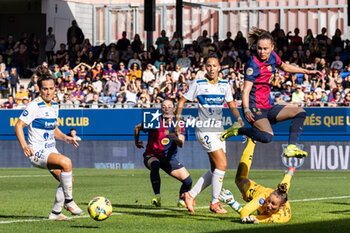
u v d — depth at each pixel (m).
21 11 75.00
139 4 72.56
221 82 19.03
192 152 47.94
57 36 72.62
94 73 58.78
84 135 50.25
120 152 49.44
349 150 45.06
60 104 51.12
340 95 48.12
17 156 51.53
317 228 16.34
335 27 65.19
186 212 20.34
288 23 66.81
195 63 57.38
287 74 52.38
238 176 18.30
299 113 18.42
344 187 30.30
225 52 56.34
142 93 52.28
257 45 18.73
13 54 65.50
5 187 31.00
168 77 52.00
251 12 68.00
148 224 17.30
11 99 55.22
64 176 17.88
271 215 17.50
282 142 46.12
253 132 18.31
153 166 21.56
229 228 16.34
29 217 19.11
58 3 72.69
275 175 39.44
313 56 55.00
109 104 49.91
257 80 18.64
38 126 17.98
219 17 68.56
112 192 28.12
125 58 60.62
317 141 45.59
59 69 60.84
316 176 38.62
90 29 74.81
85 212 20.34
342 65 54.31
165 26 71.00
